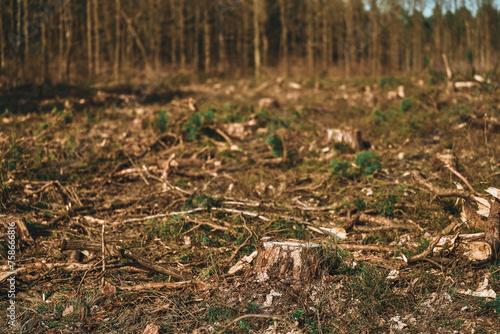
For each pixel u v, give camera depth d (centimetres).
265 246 407
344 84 1647
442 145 774
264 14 2684
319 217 582
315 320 347
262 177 719
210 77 2194
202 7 2645
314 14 2839
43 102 1204
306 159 791
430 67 1473
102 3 2311
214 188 684
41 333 343
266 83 1744
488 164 665
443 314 348
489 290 365
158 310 367
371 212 571
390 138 875
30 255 486
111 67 2330
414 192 595
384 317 352
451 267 415
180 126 920
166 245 514
